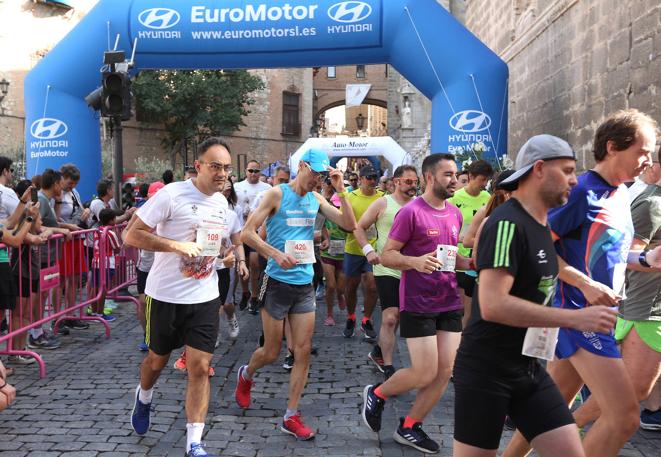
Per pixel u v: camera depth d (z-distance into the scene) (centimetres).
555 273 258
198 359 385
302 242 444
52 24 2833
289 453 404
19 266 598
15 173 2352
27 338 665
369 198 736
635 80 742
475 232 464
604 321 235
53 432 434
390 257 398
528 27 1238
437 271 399
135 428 423
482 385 258
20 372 581
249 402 486
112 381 554
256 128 3834
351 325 742
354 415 474
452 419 462
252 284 859
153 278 394
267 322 445
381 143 1850
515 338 256
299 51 1143
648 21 704
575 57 969
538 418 259
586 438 301
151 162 3075
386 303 569
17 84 2725
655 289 358
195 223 392
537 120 1190
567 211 301
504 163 1004
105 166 2544
